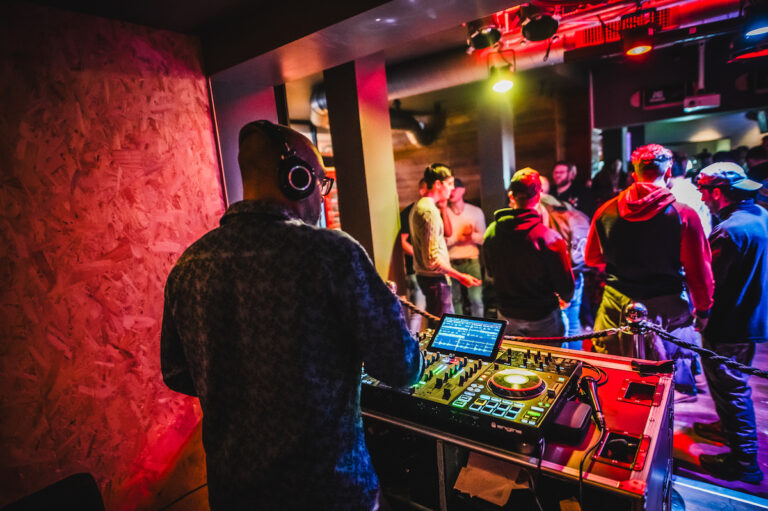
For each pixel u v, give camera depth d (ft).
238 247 2.81
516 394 3.91
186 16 5.80
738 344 6.21
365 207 8.61
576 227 11.33
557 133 19.90
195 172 6.61
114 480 5.62
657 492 3.54
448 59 11.97
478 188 19.56
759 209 6.31
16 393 4.80
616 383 4.35
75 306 5.24
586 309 12.25
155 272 6.06
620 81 19.52
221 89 7.02
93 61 5.38
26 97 4.83
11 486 4.79
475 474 4.19
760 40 10.69
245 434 2.88
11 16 4.70
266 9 5.72
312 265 2.70
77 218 5.25
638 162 6.81
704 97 16.89
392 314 2.89
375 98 8.58
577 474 3.18
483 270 14.58
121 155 5.66
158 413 6.04
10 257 4.74
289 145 2.98
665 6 9.84
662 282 7.02
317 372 2.79
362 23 5.16
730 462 6.49
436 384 4.28
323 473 2.85
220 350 2.89
